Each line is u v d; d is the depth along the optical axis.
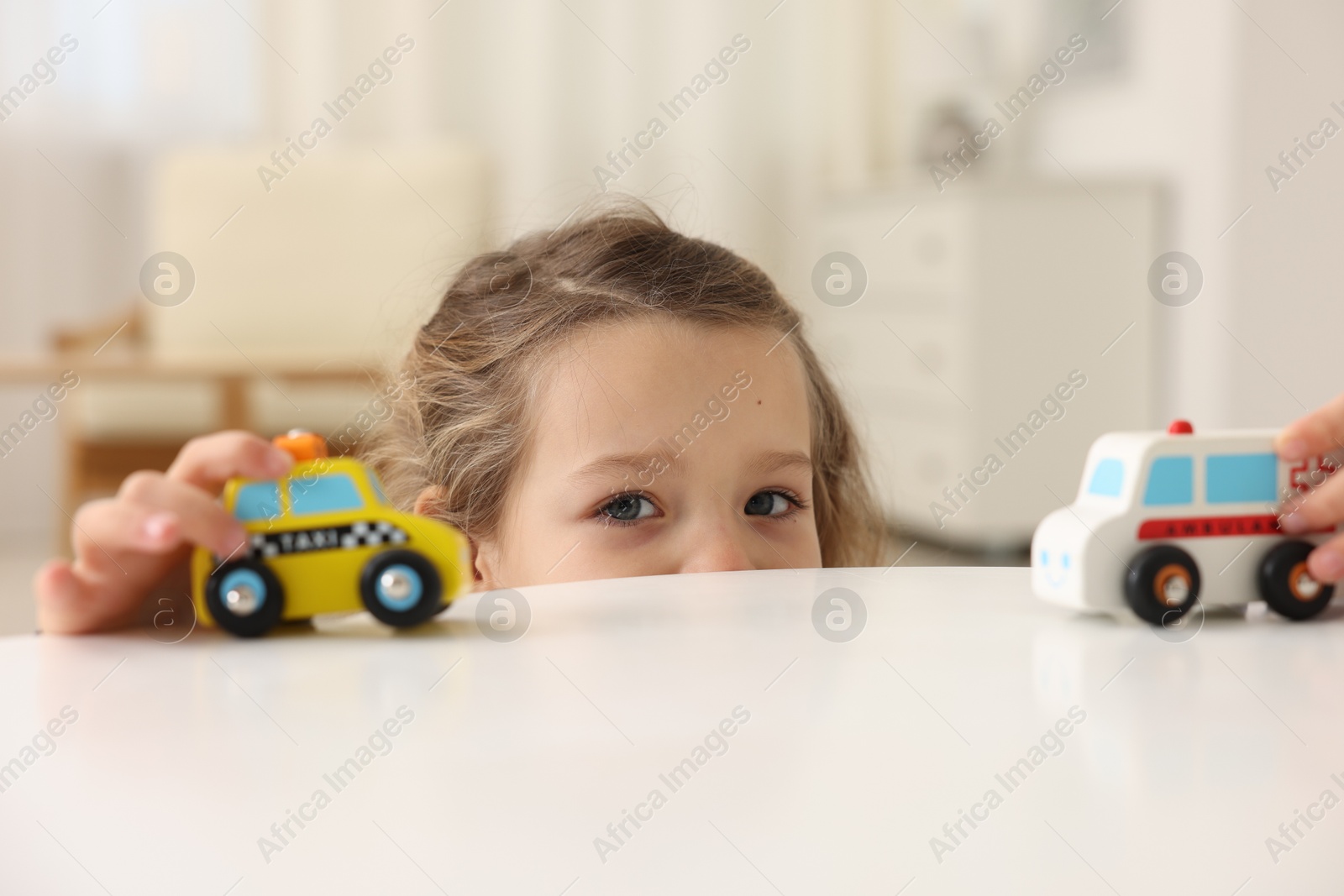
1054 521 0.62
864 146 4.08
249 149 3.46
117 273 3.57
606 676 0.50
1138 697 0.47
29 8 3.45
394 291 2.92
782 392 1.02
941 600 0.64
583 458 0.97
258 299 3.08
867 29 4.05
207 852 0.34
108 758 0.41
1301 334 2.87
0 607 2.62
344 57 3.66
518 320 1.04
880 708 0.45
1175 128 3.08
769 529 1.00
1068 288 3.10
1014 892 0.32
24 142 3.48
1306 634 0.58
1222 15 2.91
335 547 0.58
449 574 0.58
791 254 3.98
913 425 3.32
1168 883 0.33
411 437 1.18
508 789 0.38
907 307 3.34
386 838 0.35
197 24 3.55
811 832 0.35
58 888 0.34
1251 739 0.42
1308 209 2.85
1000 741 0.42
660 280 1.05
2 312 3.51
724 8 3.94
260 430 2.59
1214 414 2.96
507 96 3.81
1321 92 2.82
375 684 0.49
